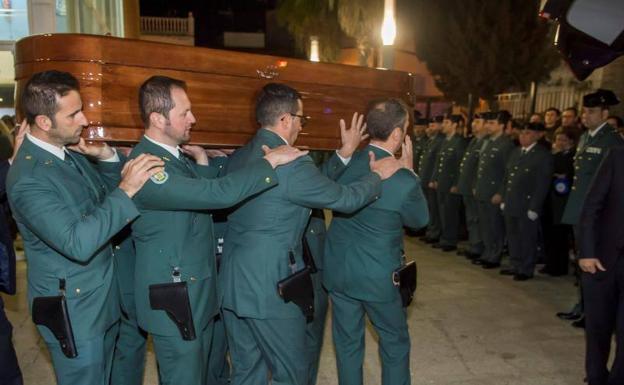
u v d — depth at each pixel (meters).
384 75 3.03
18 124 2.33
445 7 14.55
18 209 1.96
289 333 2.37
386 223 2.63
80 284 2.05
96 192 2.21
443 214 7.35
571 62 2.63
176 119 2.19
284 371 2.39
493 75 12.71
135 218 2.11
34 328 4.23
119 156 2.51
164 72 2.40
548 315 4.66
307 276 2.37
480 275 6.01
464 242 8.05
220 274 2.48
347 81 2.92
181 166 2.26
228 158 2.71
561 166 5.81
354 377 2.80
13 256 2.46
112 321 2.20
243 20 25.45
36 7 4.77
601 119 4.54
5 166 2.48
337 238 2.75
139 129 2.36
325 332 4.27
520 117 12.02
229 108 2.57
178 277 2.20
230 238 2.46
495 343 4.04
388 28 5.30
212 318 2.37
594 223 2.90
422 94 18.16
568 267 6.11
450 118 7.71
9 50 6.57
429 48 14.91
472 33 13.02
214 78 2.52
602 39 2.45
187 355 2.24
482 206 6.43
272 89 2.40
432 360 3.73
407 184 2.59
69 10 5.31
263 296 2.32
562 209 5.75
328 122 2.86
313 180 2.30
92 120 2.26
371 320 2.75
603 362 2.98
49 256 2.04
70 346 2.01
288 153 2.28
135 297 2.27
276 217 2.33
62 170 2.07
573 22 2.44
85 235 1.91
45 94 1.96
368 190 2.41
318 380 3.47
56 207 1.93
